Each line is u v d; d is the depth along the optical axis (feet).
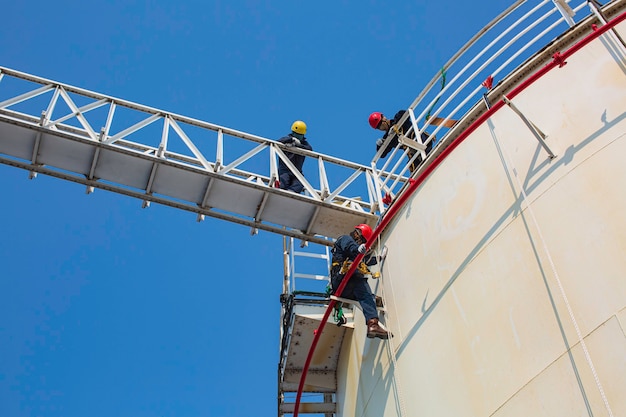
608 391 21.83
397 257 37.22
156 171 41.96
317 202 42.57
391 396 34.24
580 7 31.27
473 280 29.37
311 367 47.26
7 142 41.34
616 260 23.52
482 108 33.94
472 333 28.37
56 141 41.06
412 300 34.09
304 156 46.14
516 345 25.91
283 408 46.14
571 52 27.55
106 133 40.98
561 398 23.29
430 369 30.66
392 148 44.62
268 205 43.32
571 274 24.76
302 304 45.29
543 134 29.09
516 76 32.73
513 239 28.02
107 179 42.83
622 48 28.40
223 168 42.09
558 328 24.44
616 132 26.27
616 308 22.75
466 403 27.55
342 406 44.50
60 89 42.83
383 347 36.55
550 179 27.53
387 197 40.96
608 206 24.77
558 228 26.13
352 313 44.80
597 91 28.25
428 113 41.55
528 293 26.27
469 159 33.09
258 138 44.78
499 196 29.96
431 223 34.27
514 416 24.82
